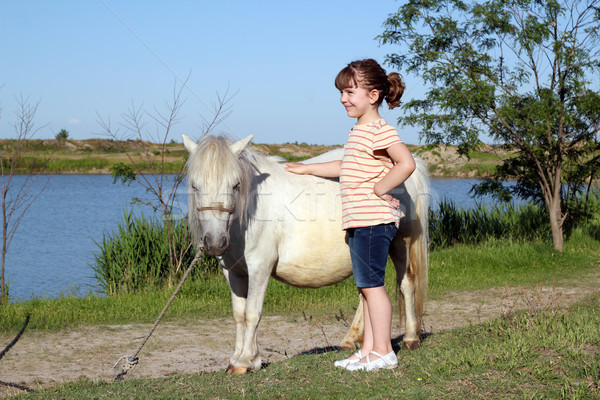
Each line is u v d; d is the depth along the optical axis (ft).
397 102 11.26
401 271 14.82
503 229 41.14
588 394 8.77
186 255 31.37
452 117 34.55
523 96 35.01
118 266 29.76
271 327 21.40
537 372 9.84
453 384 9.61
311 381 10.41
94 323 22.26
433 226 40.45
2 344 18.84
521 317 14.71
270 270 12.96
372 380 10.13
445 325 20.84
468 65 34.76
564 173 37.93
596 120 34.32
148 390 10.62
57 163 231.91
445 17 34.53
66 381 14.74
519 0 33.76
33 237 64.49
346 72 10.73
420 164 15.92
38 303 25.57
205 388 10.48
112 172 29.89
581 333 12.26
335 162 12.82
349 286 28.17
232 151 11.72
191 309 24.52
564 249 37.68
